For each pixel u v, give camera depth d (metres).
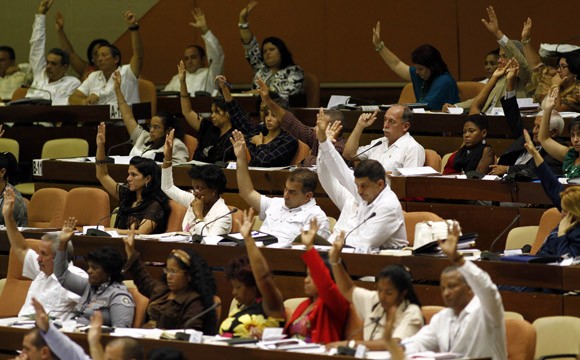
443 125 30.41
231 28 43.19
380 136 31.22
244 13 37.88
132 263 21.88
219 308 20.88
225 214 25.00
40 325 17.98
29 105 36.25
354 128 28.98
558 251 21.61
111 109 36.22
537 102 31.53
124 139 36.44
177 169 29.62
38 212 29.19
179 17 44.03
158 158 31.56
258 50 38.06
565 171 25.34
